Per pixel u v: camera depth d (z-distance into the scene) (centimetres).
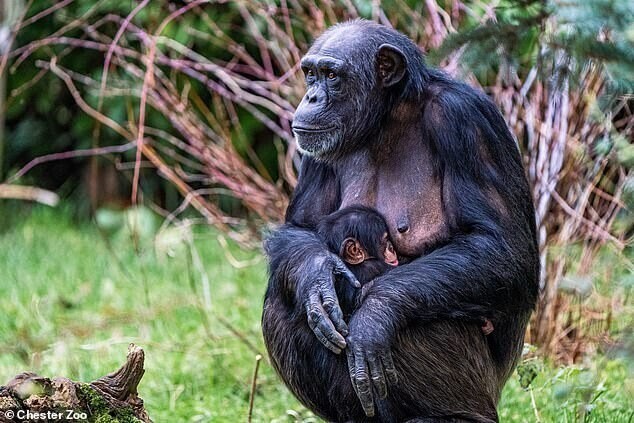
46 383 725
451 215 809
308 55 855
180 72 1716
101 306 1393
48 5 1848
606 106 777
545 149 1191
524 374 966
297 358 820
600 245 1149
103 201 1975
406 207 834
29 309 1366
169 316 1342
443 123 812
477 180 802
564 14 684
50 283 1512
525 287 805
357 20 875
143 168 1942
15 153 2027
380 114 845
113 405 747
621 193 782
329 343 759
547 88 1185
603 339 962
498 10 784
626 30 672
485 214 790
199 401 1066
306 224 877
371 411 757
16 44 1892
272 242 839
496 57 747
